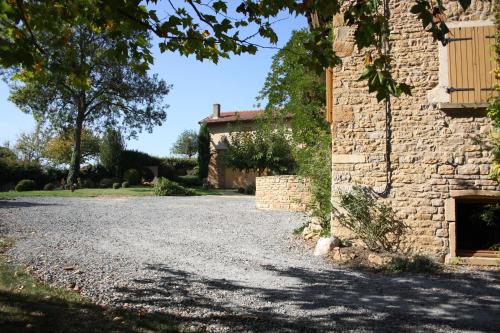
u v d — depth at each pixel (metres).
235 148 29.91
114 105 33.44
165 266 7.46
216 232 11.45
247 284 6.54
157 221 13.37
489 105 7.39
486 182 8.26
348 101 8.97
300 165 12.54
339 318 5.12
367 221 8.67
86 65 5.51
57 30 5.13
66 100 31.27
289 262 8.12
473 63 8.33
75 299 5.20
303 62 4.95
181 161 38.28
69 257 7.64
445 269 7.78
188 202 20.66
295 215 15.47
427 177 8.49
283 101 17.39
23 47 4.68
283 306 5.54
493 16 8.21
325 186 10.31
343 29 9.05
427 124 8.55
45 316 4.39
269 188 17.97
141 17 4.94
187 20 5.16
